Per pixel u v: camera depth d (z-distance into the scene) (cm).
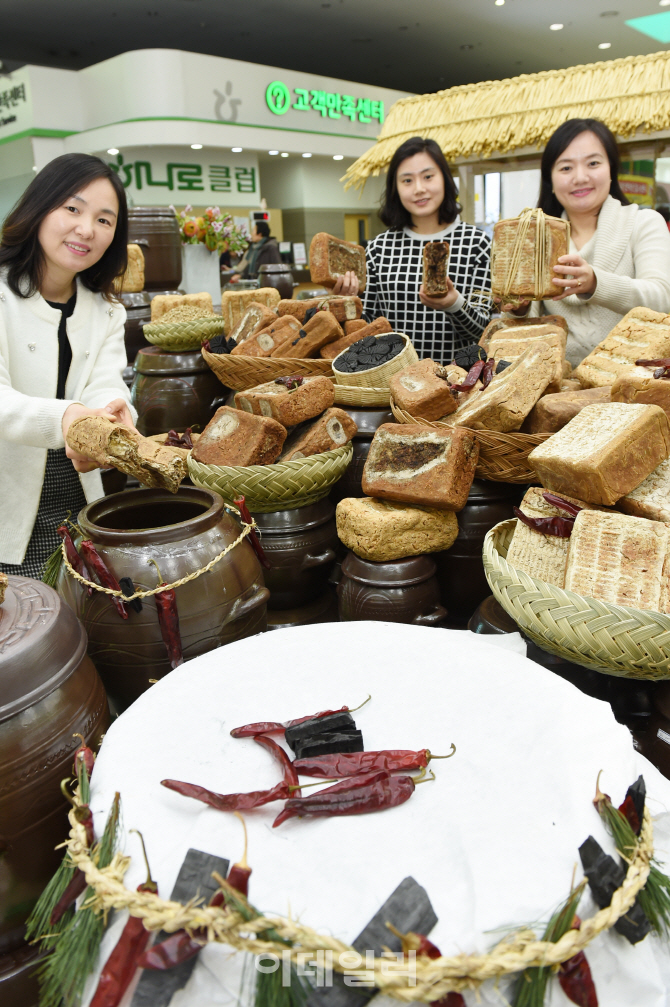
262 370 209
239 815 72
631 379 146
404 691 96
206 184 998
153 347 259
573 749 82
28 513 175
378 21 888
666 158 298
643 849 72
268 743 85
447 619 181
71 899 76
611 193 229
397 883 67
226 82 912
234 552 124
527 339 191
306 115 1015
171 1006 65
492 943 63
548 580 130
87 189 159
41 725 89
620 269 222
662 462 133
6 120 977
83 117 962
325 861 70
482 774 80
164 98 866
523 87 307
